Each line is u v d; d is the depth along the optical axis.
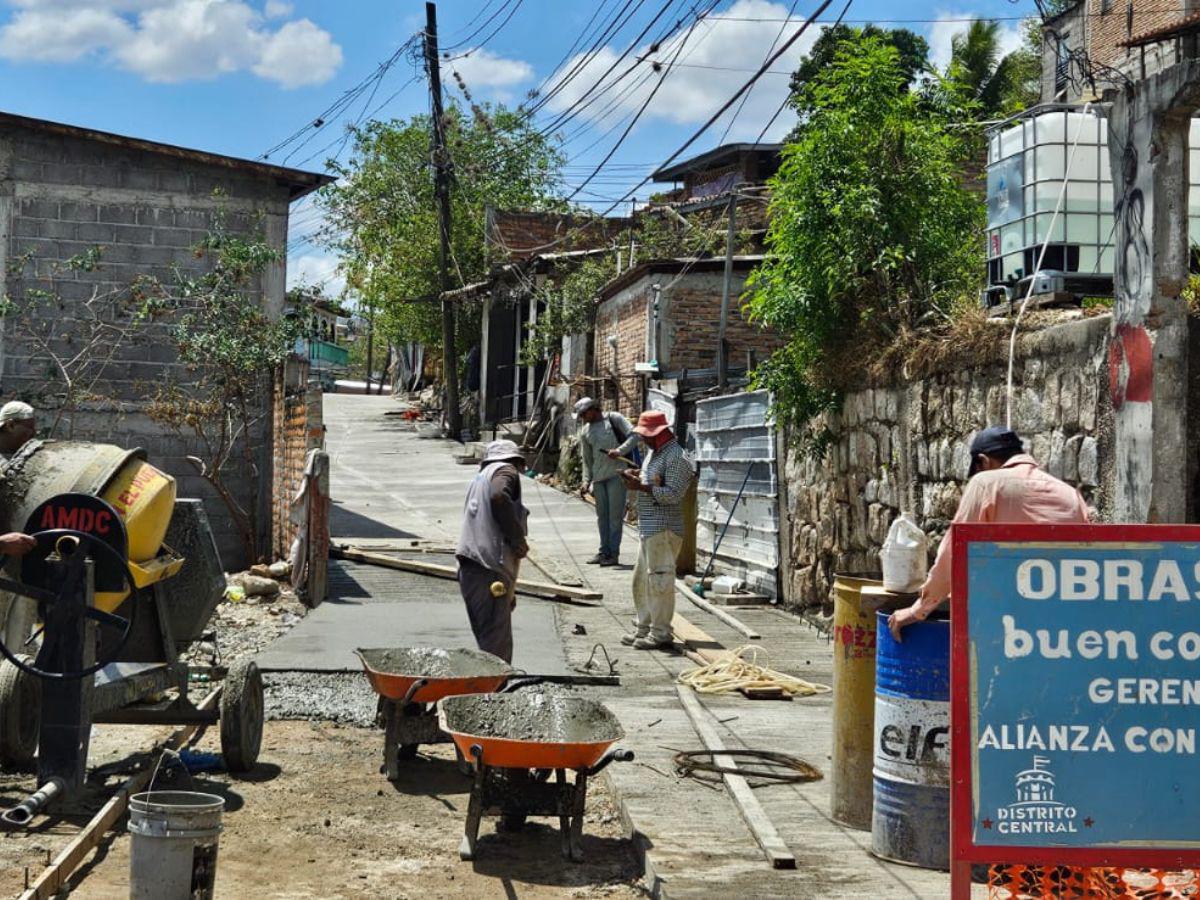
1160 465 7.00
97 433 15.99
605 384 24.97
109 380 16.08
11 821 6.17
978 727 4.57
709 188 42.66
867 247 11.80
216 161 16.20
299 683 10.03
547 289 28.64
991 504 5.88
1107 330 7.64
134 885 5.27
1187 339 7.04
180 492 16.28
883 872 5.75
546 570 16.12
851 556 12.44
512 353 32.81
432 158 34.16
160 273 16.25
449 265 37.03
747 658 11.25
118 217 16.09
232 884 5.85
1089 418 7.87
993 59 38.28
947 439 10.20
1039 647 4.58
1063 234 8.80
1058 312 8.73
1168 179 7.04
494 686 7.43
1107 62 32.56
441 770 8.02
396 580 15.12
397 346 51.12
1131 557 4.59
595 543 18.45
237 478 16.50
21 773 7.52
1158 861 4.52
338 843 6.51
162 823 5.23
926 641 5.83
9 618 7.67
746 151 40.66
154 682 7.49
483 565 8.76
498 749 6.12
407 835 6.68
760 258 21.78
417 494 22.55
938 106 12.67
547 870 6.16
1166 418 7.01
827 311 12.30
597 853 6.44
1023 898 4.73
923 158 12.09
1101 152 8.85
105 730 8.67
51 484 7.18
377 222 40.16
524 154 39.94
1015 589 4.59
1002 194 9.52
